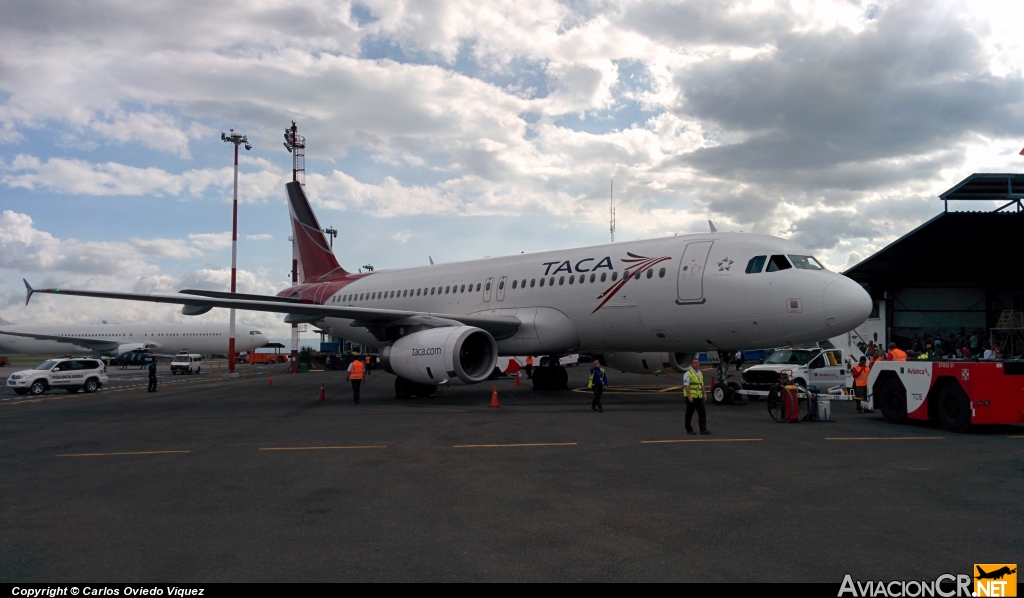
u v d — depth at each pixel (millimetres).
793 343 16484
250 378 39094
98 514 6965
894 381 14305
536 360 36000
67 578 5082
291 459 10109
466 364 20391
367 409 17703
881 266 34469
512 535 6117
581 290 19609
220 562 5434
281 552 5680
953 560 5402
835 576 5059
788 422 14133
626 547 5754
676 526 6371
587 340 20016
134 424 15109
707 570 5184
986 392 12320
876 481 8312
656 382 29203
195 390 27984
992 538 5973
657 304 17922
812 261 16578
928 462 9586
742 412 16234
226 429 13875
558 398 20516
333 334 30391
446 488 8023
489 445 11203
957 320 36188
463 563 5375
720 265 17000
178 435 13055
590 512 6887
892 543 5836
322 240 31328
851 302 15164
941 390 13148
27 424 15430
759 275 16312
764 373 18891
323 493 7828
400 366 19391
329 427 13914
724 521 6527
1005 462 9594
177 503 7410
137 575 5141
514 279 21734
